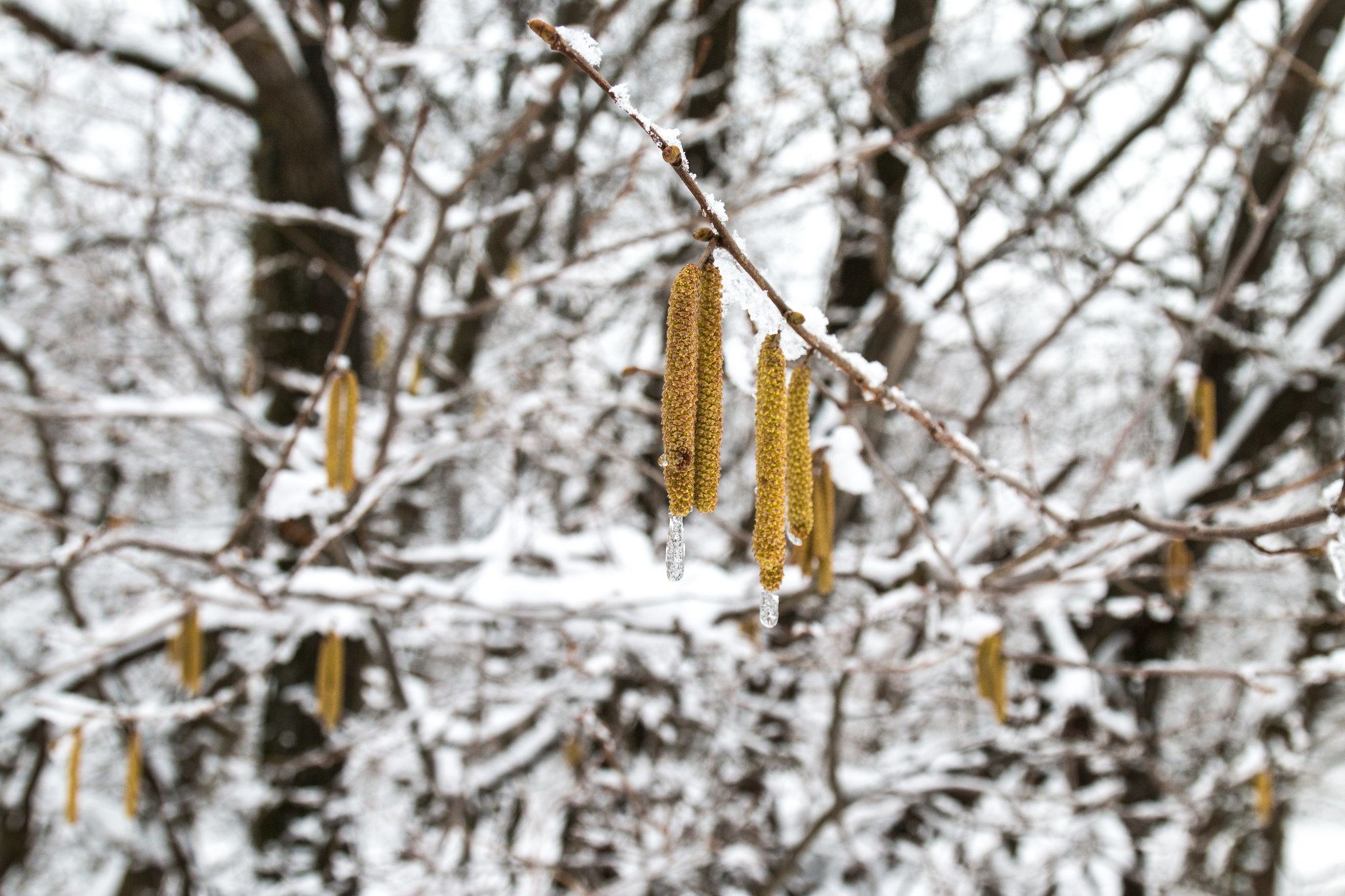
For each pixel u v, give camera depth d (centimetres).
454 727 609
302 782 639
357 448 453
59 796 784
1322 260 805
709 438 142
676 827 612
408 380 734
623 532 522
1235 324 666
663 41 859
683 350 140
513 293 376
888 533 768
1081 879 689
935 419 225
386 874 584
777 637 596
